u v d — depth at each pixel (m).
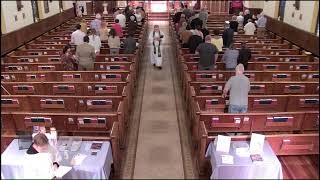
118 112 5.93
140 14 17.02
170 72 11.62
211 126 6.00
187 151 6.54
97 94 7.73
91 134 6.17
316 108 6.99
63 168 4.70
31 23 14.07
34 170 4.66
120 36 12.59
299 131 6.26
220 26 15.76
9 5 11.82
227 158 4.82
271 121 5.98
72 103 6.81
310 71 8.54
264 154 4.94
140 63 12.16
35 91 7.75
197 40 10.21
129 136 7.12
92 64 9.16
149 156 6.36
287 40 13.98
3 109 6.84
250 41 12.81
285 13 15.05
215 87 7.70
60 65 9.33
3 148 5.32
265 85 7.64
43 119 5.91
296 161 5.59
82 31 10.84
